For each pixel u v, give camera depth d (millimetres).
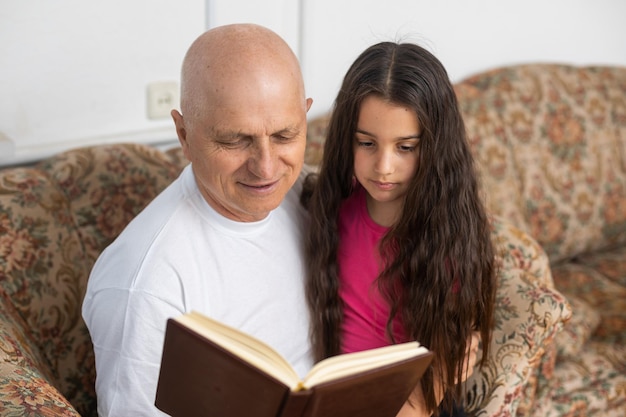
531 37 2629
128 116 1917
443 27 2414
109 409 1137
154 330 1124
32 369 1186
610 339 2062
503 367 1418
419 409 1319
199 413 979
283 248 1288
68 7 1744
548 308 1415
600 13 2773
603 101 2498
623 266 2389
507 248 1600
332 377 911
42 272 1429
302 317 1304
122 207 1568
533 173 2320
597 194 2453
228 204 1167
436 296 1278
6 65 1708
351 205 1353
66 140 1835
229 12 1990
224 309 1206
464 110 2236
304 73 2189
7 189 1453
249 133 1075
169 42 1922
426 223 1262
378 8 2264
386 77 1174
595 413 1841
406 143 1201
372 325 1322
